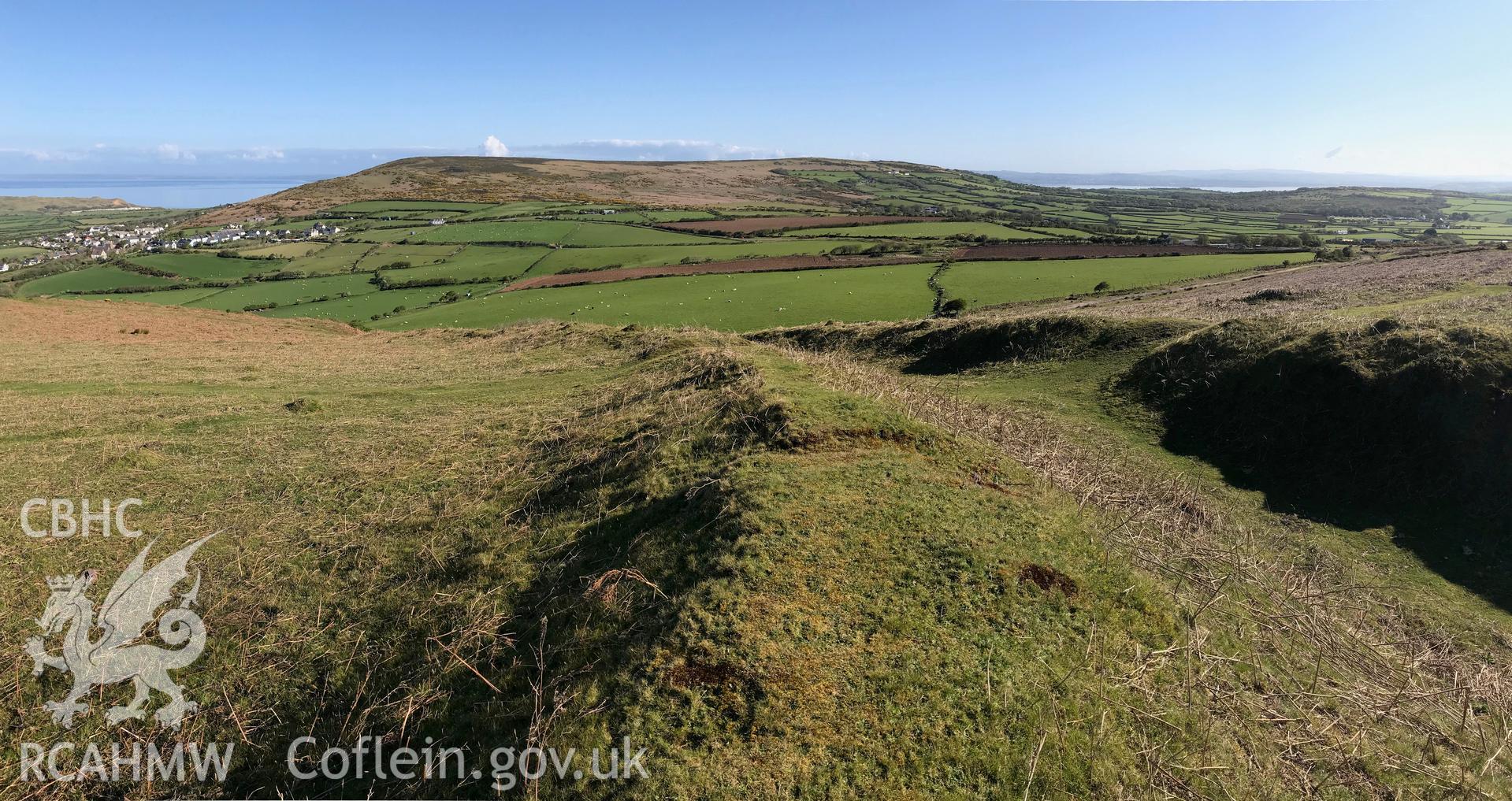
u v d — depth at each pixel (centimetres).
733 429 1121
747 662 596
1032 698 581
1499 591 938
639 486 1000
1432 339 1289
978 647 631
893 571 728
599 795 496
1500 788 579
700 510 871
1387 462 1198
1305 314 1727
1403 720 657
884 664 605
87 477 1220
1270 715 624
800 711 553
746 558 732
